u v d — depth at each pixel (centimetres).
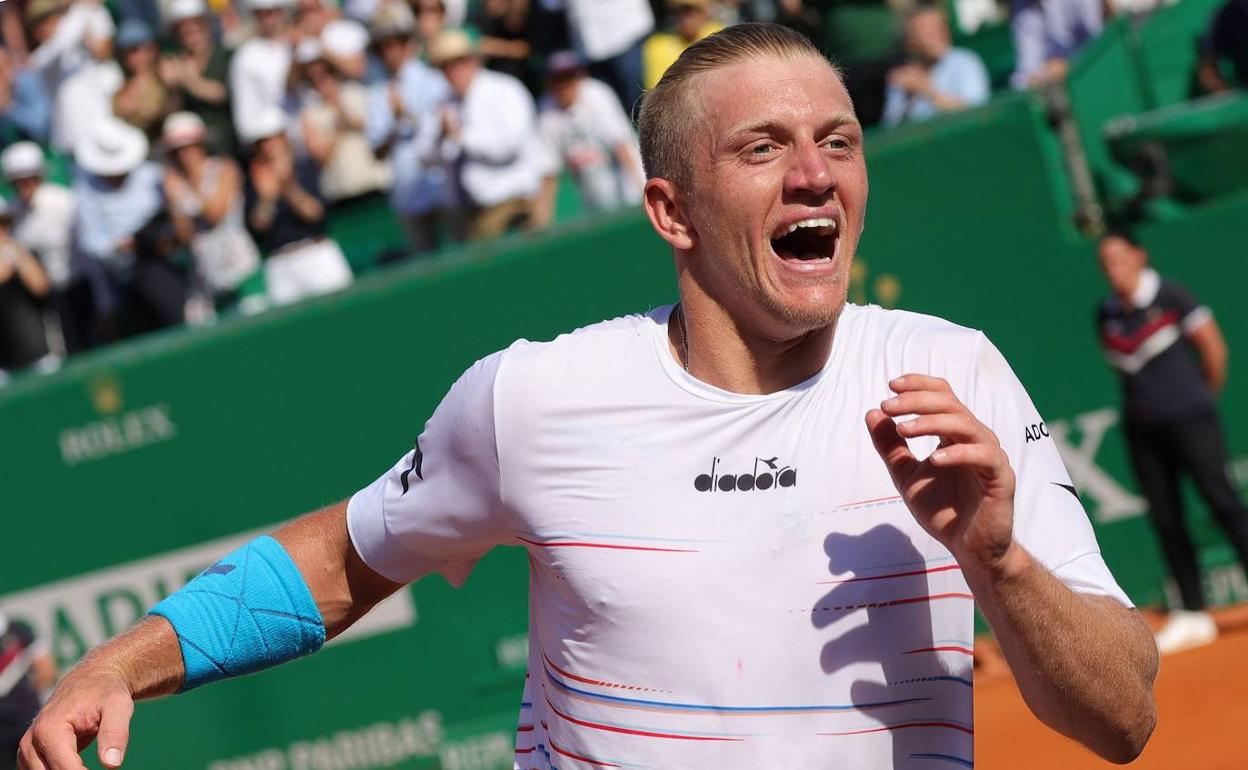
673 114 718
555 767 738
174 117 2975
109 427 2334
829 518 686
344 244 2841
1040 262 2197
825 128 695
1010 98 2188
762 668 683
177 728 2325
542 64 3055
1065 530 675
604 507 705
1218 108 2316
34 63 3447
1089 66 2402
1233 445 2248
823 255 734
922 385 617
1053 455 702
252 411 2303
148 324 2856
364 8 3153
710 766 687
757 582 686
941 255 2206
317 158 2816
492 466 727
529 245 2242
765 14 2909
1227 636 2192
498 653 2267
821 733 679
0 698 2230
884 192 2211
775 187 688
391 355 2270
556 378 720
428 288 2256
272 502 2300
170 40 3459
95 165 2866
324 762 2300
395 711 2284
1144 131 2338
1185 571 2192
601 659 707
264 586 780
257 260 2823
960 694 689
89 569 2347
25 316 2816
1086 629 627
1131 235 2266
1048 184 2183
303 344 2289
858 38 2666
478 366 750
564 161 2656
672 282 2220
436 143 2556
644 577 694
